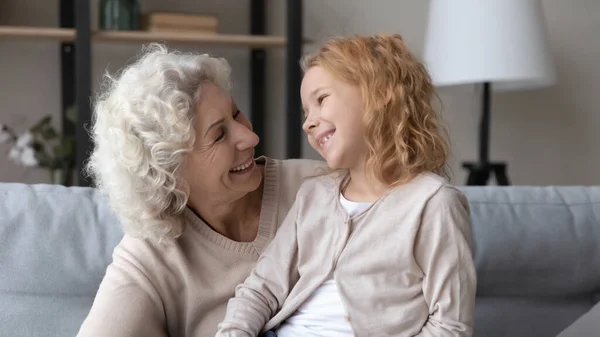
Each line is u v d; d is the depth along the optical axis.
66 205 1.48
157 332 1.21
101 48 2.58
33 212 1.46
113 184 1.18
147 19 2.40
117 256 1.25
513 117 2.87
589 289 1.51
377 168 1.10
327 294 1.12
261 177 1.29
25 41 2.53
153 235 1.20
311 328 1.11
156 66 1.20
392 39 1.18
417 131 1.11
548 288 1.50
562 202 1.54
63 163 2.37
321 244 1.15
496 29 2.18
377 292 1.06
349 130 1.10
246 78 2.73
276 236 1.23
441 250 1.04
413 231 1.05
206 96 1.19
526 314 1.49
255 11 2.67
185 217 1.27
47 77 2.57
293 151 2.33
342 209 1.14
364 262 1.08
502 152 2.88
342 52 1.13
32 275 1.43
